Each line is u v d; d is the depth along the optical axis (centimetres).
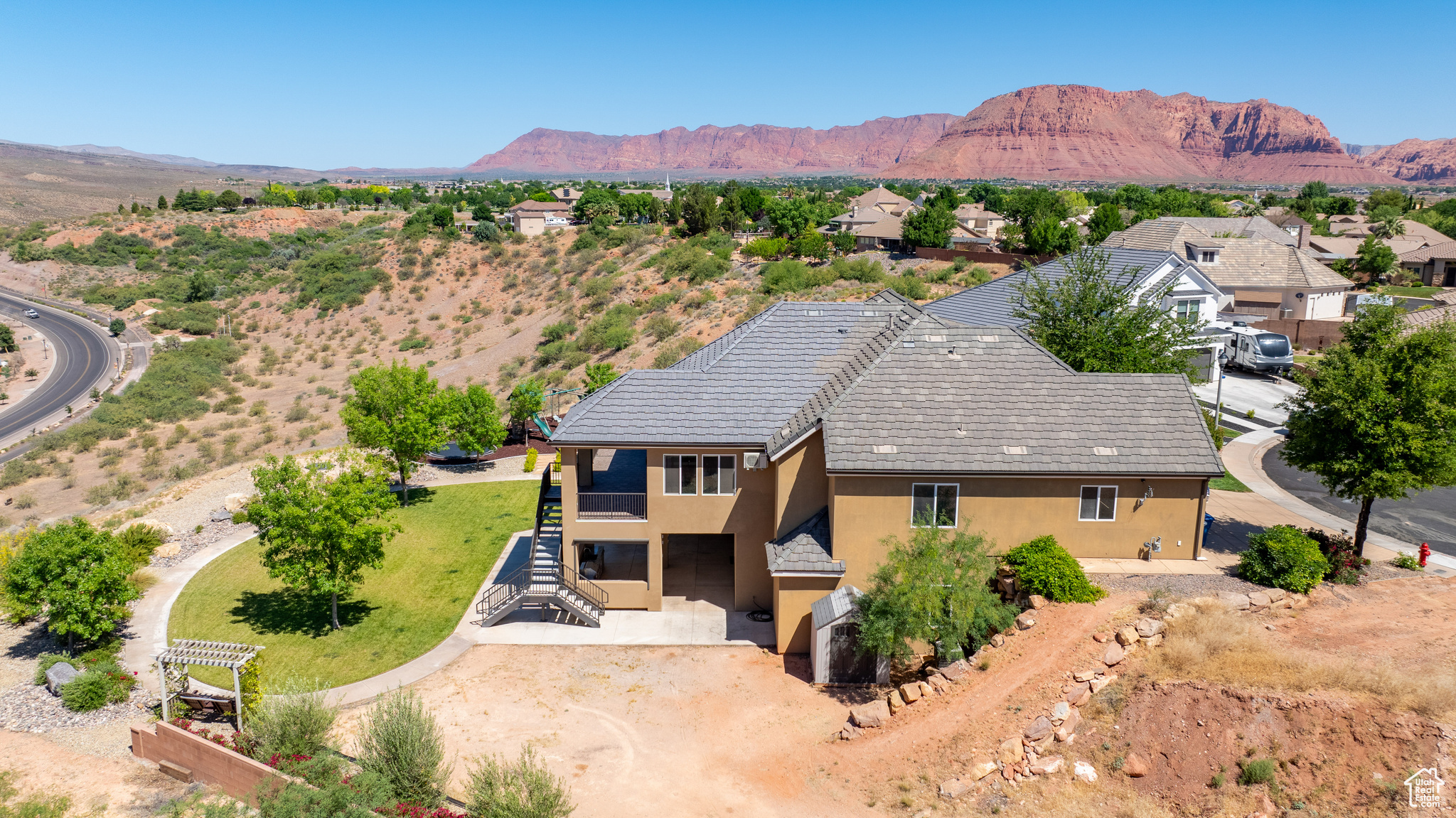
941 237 8675
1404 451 2025
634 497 2417
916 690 1802
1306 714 1448
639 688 1995
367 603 2452
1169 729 1530
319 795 1366
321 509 2195
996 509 2094
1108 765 1519
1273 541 2008
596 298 7806
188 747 1631
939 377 2219
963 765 1575
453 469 3734
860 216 11625
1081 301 3006
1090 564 2114
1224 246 5850
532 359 7138
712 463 2309
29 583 2089
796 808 1548
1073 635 1809
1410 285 7856
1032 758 1544
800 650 2158
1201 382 3038
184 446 6059
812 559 2091
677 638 2241
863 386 2198
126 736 1809
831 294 6625
